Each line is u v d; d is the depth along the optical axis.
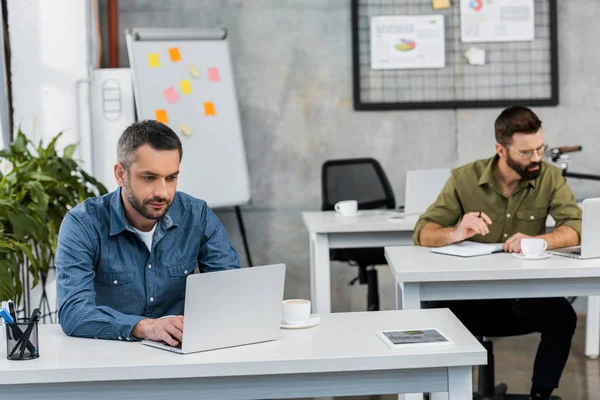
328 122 5.46
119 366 1.79
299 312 2.13
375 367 1.82
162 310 2.35
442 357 1.82
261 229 5.51
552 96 5.41
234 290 1.91
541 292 2.77
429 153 5.47
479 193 3.39
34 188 3.45
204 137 5.07
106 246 2.27
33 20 4.81
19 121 4.82
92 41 5.09
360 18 5.39
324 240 3.99
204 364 1.79
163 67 5.04
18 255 3.16
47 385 1.81
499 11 5.39
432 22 5.38
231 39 5.43
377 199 4.96
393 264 2.86
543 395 3.09
